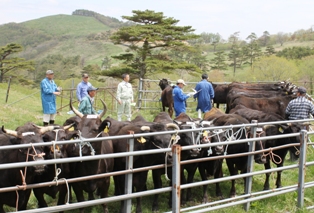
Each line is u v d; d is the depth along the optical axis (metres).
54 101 11.91
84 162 6.27
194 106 23.58
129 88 12.92
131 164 5.42
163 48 34.25
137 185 7.06
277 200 7.58
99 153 6.32
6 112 15.96
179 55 63.59
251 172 6.84
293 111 9.63
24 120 14.70
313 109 9.55
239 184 8.97
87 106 9.07
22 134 5.48
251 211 6.96
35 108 19.77
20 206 5.79
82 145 6.11
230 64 73.12
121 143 7.18
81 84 11.73
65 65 84.31
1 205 5.82
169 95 17.09
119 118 13.02
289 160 10.80
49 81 11.76
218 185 8.10
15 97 23.73
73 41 152.25
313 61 40.28
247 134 8.08
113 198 5.17
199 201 7.86
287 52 67.44
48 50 145.12
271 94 14.66
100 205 7.22
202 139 7.42
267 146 8.66
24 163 4.38
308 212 7.00
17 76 51.22
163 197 8.01
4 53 50.62
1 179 5.61
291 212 7.07
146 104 21.28
